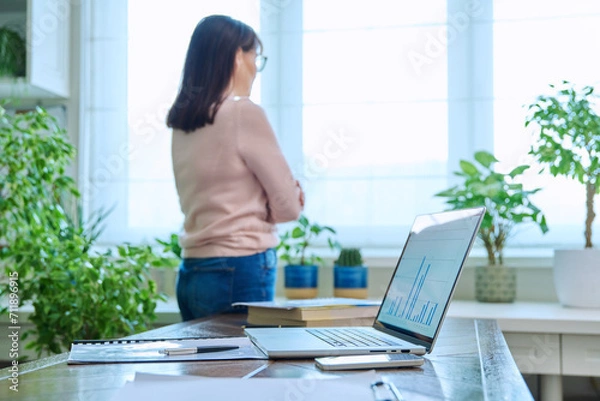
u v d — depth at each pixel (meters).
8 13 2.64
